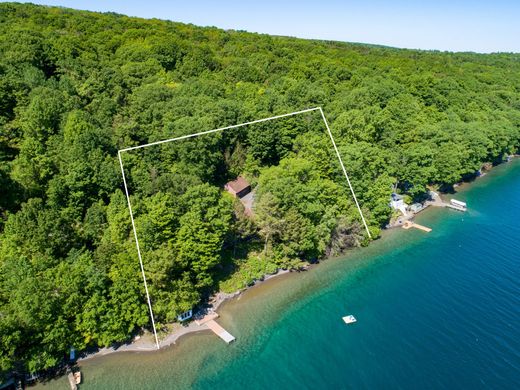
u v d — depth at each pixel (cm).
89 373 5106
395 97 12900
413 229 9169
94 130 7300
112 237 5859
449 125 11775
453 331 5884
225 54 15600
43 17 13475
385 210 8644
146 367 5241
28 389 4850
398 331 5938
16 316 4684
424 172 9706
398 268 7625
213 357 5462
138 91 10038
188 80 11525
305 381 5106
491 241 8544
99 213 6231
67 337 5059
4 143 7194
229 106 9569
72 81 9538
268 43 17412
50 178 6706
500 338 5709
